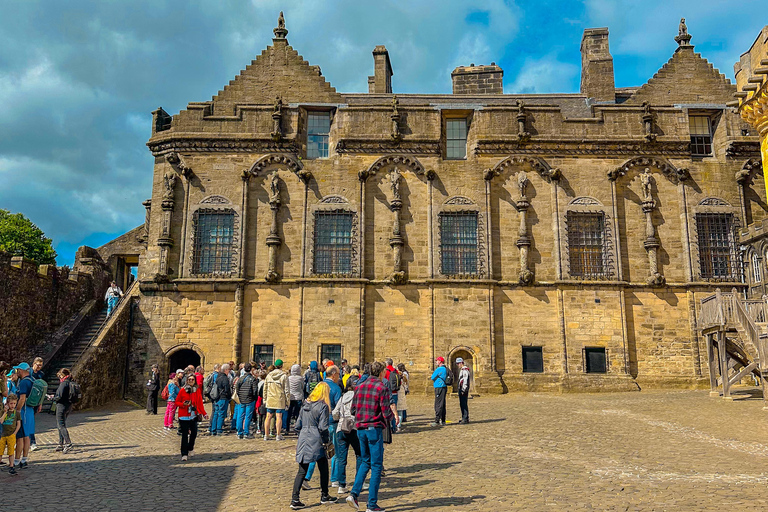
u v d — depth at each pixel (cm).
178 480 1105
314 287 2811
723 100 3095
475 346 2770
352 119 2983
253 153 2962
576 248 2891
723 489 970
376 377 923
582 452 1307
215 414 1694
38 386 1263
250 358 2758
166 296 2831
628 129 2981
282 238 2889
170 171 2953
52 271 2950
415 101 3188
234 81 3098
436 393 1792
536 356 2795
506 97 3238
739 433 1498
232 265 2856
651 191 2945
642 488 984
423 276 2858
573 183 2936
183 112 2992
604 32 3322
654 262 2850
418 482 1055
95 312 3331
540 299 2839
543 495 948
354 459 1333
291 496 984
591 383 2733
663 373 2783
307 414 935
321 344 2764
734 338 2650
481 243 2870
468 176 2944
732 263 2866
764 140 1842
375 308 2822
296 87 3092
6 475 1157
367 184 2941
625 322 2800
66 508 920
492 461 1225
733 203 2931
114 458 1330
